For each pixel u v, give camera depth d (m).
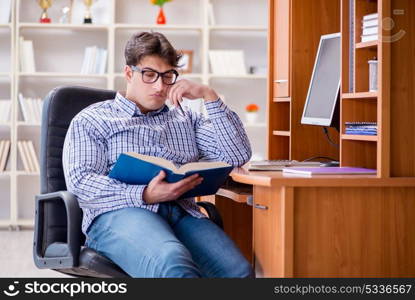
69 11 7.84
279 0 4.64
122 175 2.97
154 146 3.23
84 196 3.02
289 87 4.44
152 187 2.93
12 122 7.56
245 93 8.25
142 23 8.10
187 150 3.36
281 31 4.60
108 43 7.73
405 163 3.06
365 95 3.29
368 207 2.99
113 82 7.71
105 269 2.94
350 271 2.97
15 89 7.57
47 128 3.26
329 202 2.95
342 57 3.55
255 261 3.23
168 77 3.26
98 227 3.01
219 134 3.43
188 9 8.16
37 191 8.12
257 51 8.24
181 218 3.15
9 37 8.03
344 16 3.56
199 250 3.02
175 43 8.16
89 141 3.11
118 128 3.17
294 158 4.37
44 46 8.02
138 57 3.20
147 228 2.85
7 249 6.37
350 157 3.54
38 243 3.15
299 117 4.39
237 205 3.94
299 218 2.92
